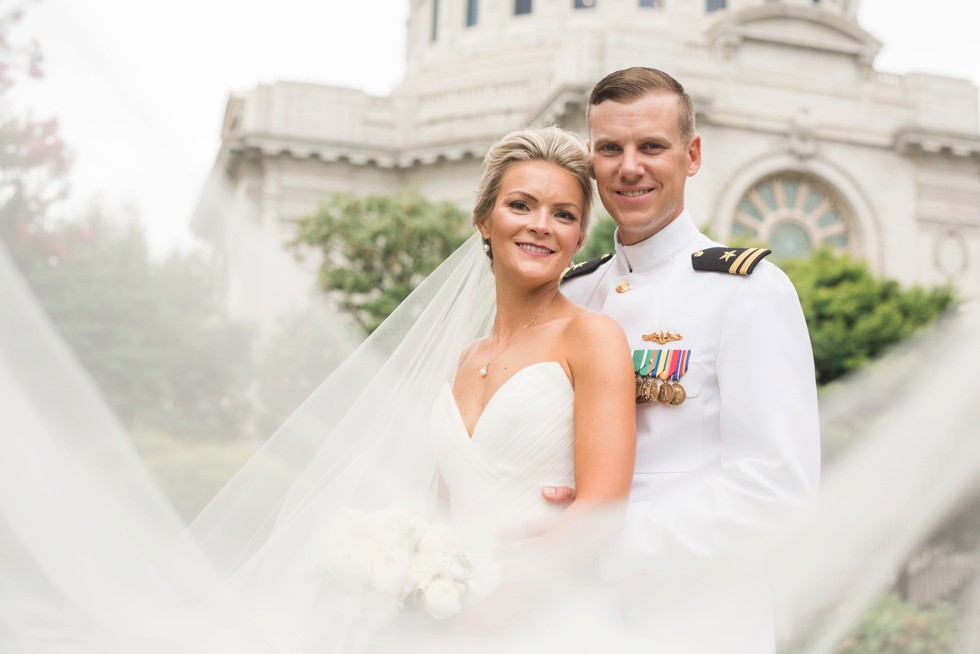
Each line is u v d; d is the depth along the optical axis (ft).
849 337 61.05
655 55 87.86
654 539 7.86
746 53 93.91
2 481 5.23
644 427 9.13
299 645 7.14
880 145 94.27
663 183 9.57
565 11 119.14
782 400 8.29
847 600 8.07
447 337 9.69
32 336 5.07
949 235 95.25
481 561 8.05
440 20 128.77
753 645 7.85
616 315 9.84
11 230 5.08
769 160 90.53
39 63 5.32
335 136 96.78
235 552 7.10
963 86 96.73
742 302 8.84
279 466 6.99
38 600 5.66
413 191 71.15
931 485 7.87
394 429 8.93
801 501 7.82
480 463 8.55
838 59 97.04
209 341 5.62
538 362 8.77
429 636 7.31
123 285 5.28
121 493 5.44
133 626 5.90
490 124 96.84
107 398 5.24
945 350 8.48
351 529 7.52
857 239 93.35
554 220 9.14
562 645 7.32
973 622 9.45
